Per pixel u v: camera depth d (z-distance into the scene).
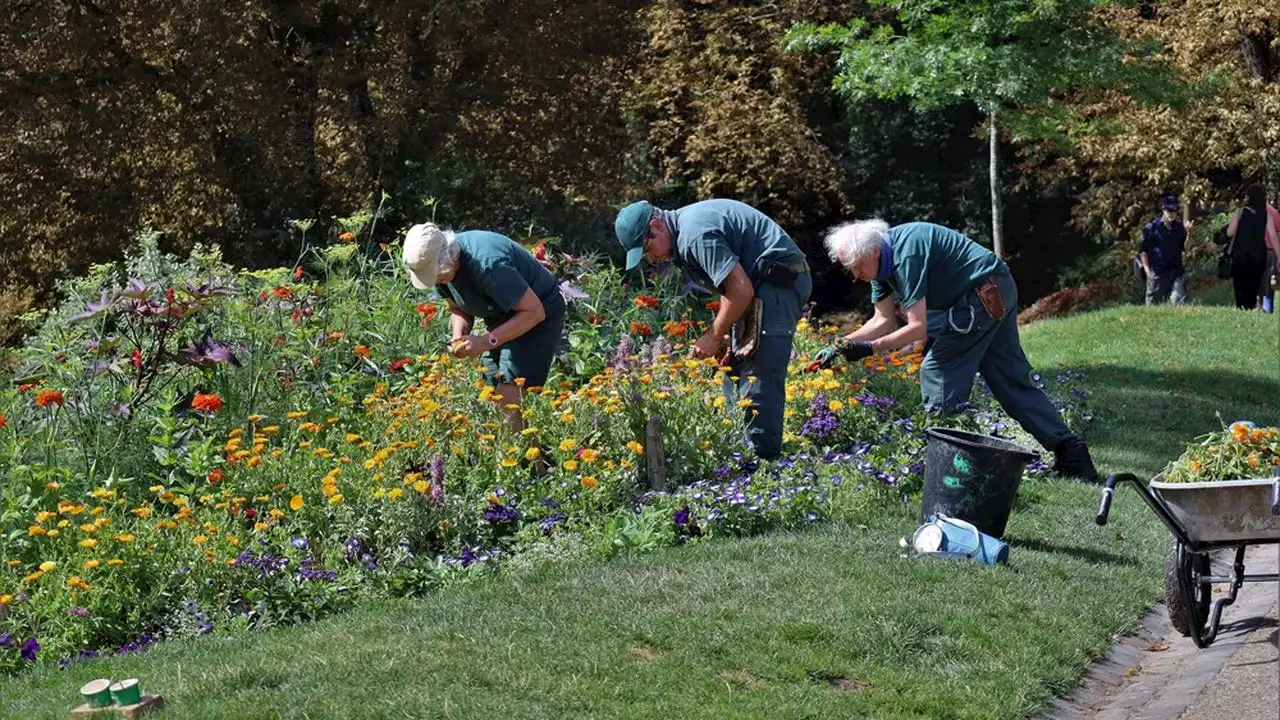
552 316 8.59
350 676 5.40
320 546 7.46
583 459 7.89
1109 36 19.86
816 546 7.30
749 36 32.22
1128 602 7.03
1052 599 6.82
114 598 6.90
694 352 8.75
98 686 5.11
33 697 5.69
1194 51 27.89
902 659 5.88
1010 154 35.97
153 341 9.63
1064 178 32.88
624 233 8.33
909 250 8.95
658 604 6.33
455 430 8.43
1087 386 14.28
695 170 32.66
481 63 25.08
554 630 5.95
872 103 35.62
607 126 27.52
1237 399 14.39
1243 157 28.03
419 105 24.58
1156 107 28.16
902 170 36.34
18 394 9.27
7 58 22.39
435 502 7.57
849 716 5.17
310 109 24.31
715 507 7.79
